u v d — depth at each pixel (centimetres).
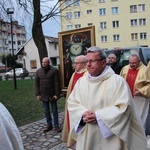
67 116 468
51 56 5472
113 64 713
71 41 638
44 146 522
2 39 2152
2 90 1753
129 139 263
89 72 278
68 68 643
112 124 250
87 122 260
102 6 5444
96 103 267
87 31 618
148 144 399
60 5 1141
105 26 5475
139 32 5300
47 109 630
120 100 258
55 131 627
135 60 512
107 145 263
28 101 1167
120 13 5369
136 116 268
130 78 516
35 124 706
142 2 5234
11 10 1206
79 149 280
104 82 273
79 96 284
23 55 5484
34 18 1090
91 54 274
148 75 505
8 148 130
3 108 141
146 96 483
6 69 5497
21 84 2275
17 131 142
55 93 619
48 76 615
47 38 5447
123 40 5391
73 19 5559
